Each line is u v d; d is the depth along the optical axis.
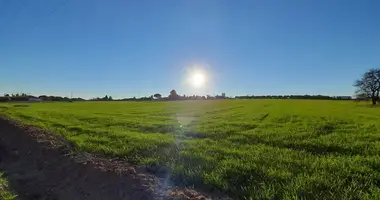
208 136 16.88
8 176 11.05
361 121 24.77
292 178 7.91
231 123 23.80
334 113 36.53
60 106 63.88
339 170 8.59
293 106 58.69
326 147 12.41
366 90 73.62
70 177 9.80
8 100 107.81
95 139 15.94
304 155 10.95
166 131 19.62
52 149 12.91
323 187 7.23
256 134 16.61
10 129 20.16
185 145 13.47
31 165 12.23
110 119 29.55
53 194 9.16
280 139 14.73
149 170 9.59
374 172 8.33
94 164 9.88
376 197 6.51
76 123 25.33
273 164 9.47
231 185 7.70
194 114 37.56
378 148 11.73
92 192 8.41
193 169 9.12
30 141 15.24
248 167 8.97
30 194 9.37
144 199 7.12
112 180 8.44
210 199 6.91
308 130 18.19
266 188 7.30
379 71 72.94
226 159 10.44
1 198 8.74
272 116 32.09
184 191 7.38
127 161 11.13
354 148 11.93
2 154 14.50
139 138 15.62
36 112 40.69
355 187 7.20
